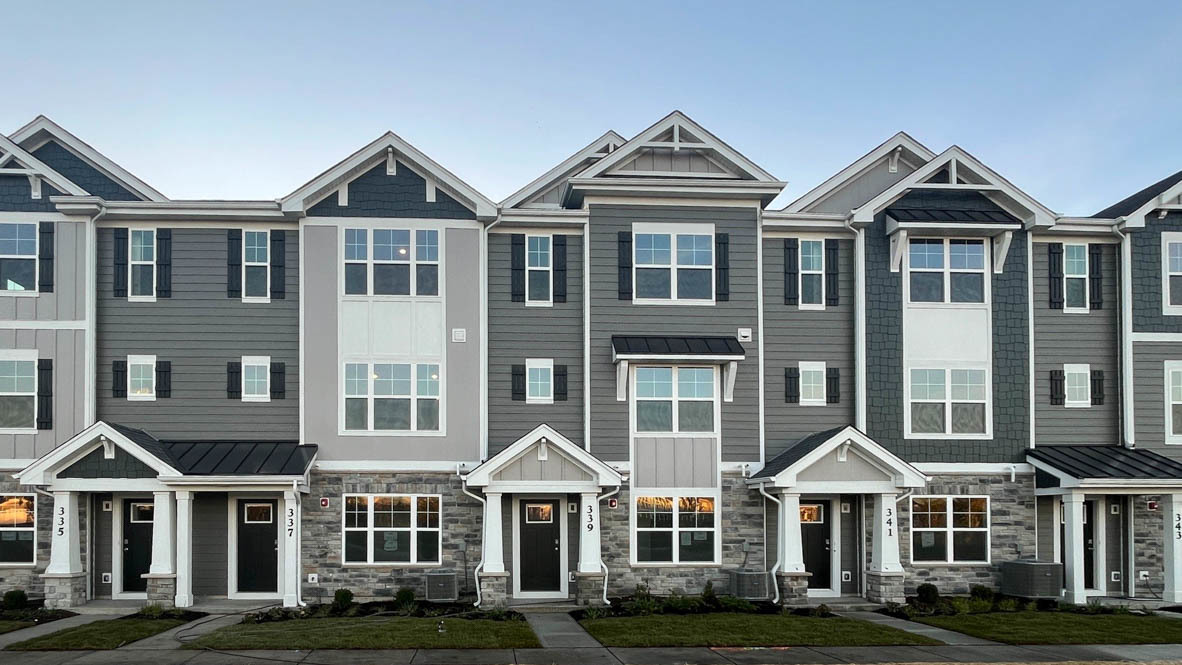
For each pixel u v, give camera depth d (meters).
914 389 22.09
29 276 20.91
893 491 20.47
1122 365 22.62
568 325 21.92
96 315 21.16
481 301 21.45
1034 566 20.69
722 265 22.02
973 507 21.84
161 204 21.02
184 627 17.14
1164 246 22.86
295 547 19.55
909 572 21.47
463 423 21.19
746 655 14.91
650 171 22.33
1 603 19.41
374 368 21.12
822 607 19.28
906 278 22.28
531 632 16.48
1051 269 22.92
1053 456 21.75
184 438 21.19
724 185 21.69
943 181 22.70
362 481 20.83
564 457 20.09
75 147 21.83
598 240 21.81
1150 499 22.09
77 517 19.59
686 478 21.42
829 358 22.48
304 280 21.16
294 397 21.42
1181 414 22.59
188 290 21.42
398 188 21.47
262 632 16.27
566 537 21.19
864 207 21.97
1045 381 22.73
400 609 19.02
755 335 21.92
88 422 20.69
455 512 20.92
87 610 18.98
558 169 24.28
